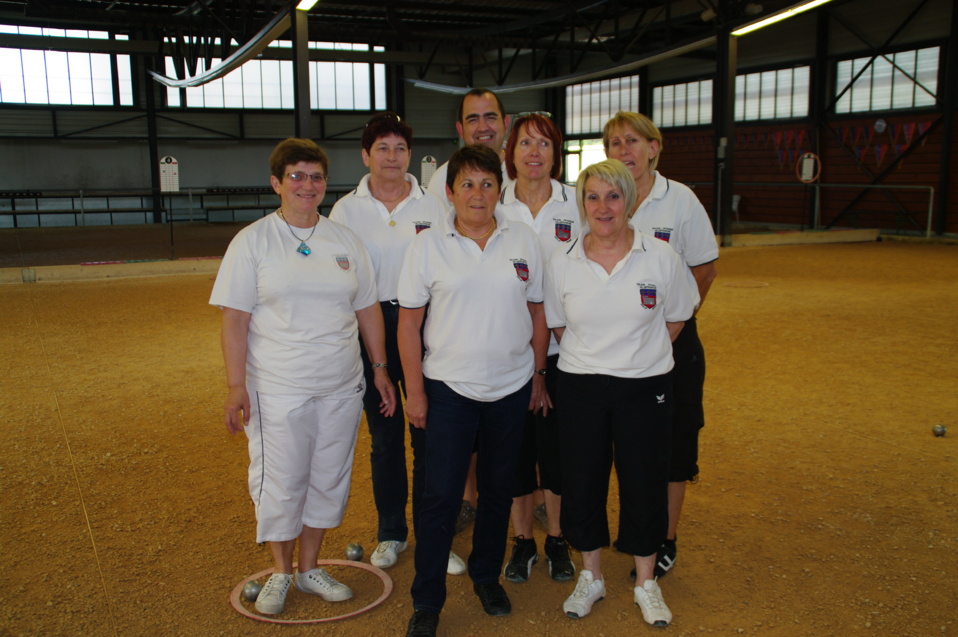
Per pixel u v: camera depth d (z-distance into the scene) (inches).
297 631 109.1
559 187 129.4
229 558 130.1
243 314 108.2
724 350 270.8
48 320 332.2
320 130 963.3
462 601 118.3
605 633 108.8
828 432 187.6
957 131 608.1
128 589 119.6
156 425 197.3
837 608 113.6
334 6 739.4
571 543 113.7
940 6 606.5
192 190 906.7
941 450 174.7
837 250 583.5
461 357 107.3
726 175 592.1
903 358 256.7
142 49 786.2
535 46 807.7
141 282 446.9
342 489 116.0
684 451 120.9
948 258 525.3
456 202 107.4
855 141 681.6
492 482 112.7
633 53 852.0
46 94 855.7
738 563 127.3
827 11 685.9
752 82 767.1
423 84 910.4
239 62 584.7
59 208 881.5
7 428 194.2
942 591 117.5
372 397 128.2
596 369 108.0
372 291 118.5
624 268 106.7
